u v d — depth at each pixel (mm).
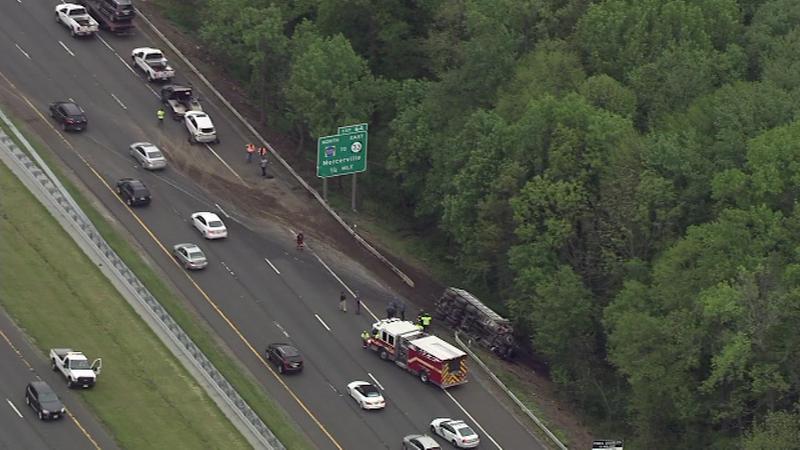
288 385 159750
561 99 181625
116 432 144750
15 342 155125
